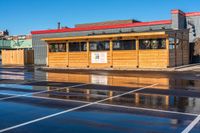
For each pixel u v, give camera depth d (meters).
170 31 28.47
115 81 18.17
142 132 6.74
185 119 7.96
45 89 14.52
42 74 24.52
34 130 6.96
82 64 32.75
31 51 45.19
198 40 35.16
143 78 19.94
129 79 19.36
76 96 12.18
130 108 9.54
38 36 45.03
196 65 31.55
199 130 6.87
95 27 39.66
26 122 7.73
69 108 9.59
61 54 34.22
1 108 9.63
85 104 10.31
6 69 32.38
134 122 7.66
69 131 6.86
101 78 20.27
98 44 31.61
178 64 31.08
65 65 33.94
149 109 9.36
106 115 8.50
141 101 10.85
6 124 7.54
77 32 41.31
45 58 44.31
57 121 7.82
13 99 11.45
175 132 6.70
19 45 67.19
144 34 28.34
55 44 34.62
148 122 7.65
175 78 19.56
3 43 67.81
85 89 14.44
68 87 15.27
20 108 9.62
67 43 33.66
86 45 32.38
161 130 6.89
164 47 28.06
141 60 29.25
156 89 14.24
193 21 35.69
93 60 31.98
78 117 8.27
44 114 8.69
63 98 11.66
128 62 29.95
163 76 21.16
